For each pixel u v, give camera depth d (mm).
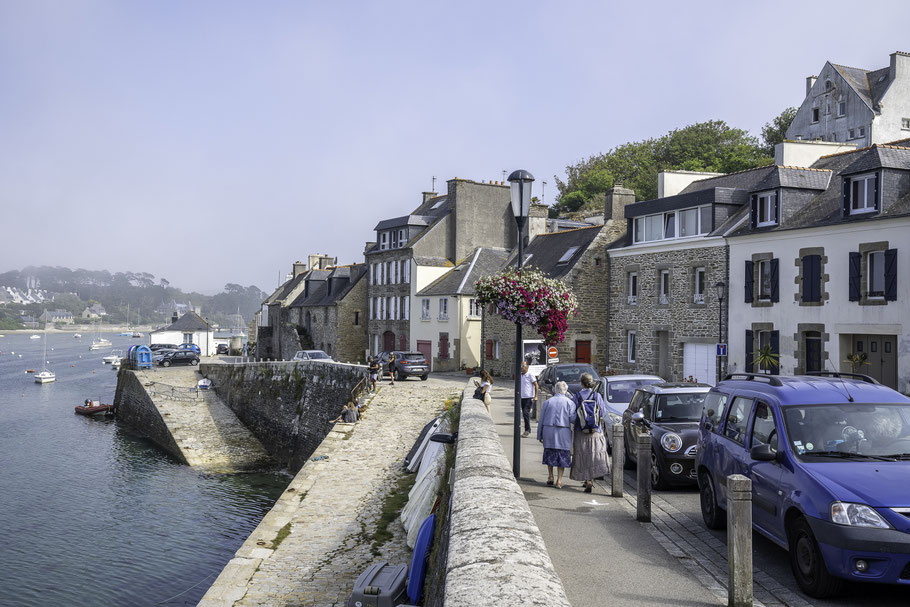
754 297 27828
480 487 5500
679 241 31688
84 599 19891
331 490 19594
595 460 11391
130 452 41562
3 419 54594
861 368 23906
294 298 78875
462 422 10570
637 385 16359
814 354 25547
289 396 42062
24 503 29812
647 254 34031
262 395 44406
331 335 64312
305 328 71750
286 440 40781
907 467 6660
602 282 37500
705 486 9266
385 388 36250
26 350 175750
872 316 23188
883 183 23094
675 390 13141
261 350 81250
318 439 37969
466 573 3447
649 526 9125
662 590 6539
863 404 7609
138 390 50656
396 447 24500
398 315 56000
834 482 6449
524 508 4781
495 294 12250
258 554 14906
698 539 8516
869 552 5938
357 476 21016
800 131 57281
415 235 55906
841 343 24406
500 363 43250
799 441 7230
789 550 6840
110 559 23094
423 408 30797
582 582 6773
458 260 54344
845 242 24203
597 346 37312
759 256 27625
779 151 32094
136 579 21422
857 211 24047
